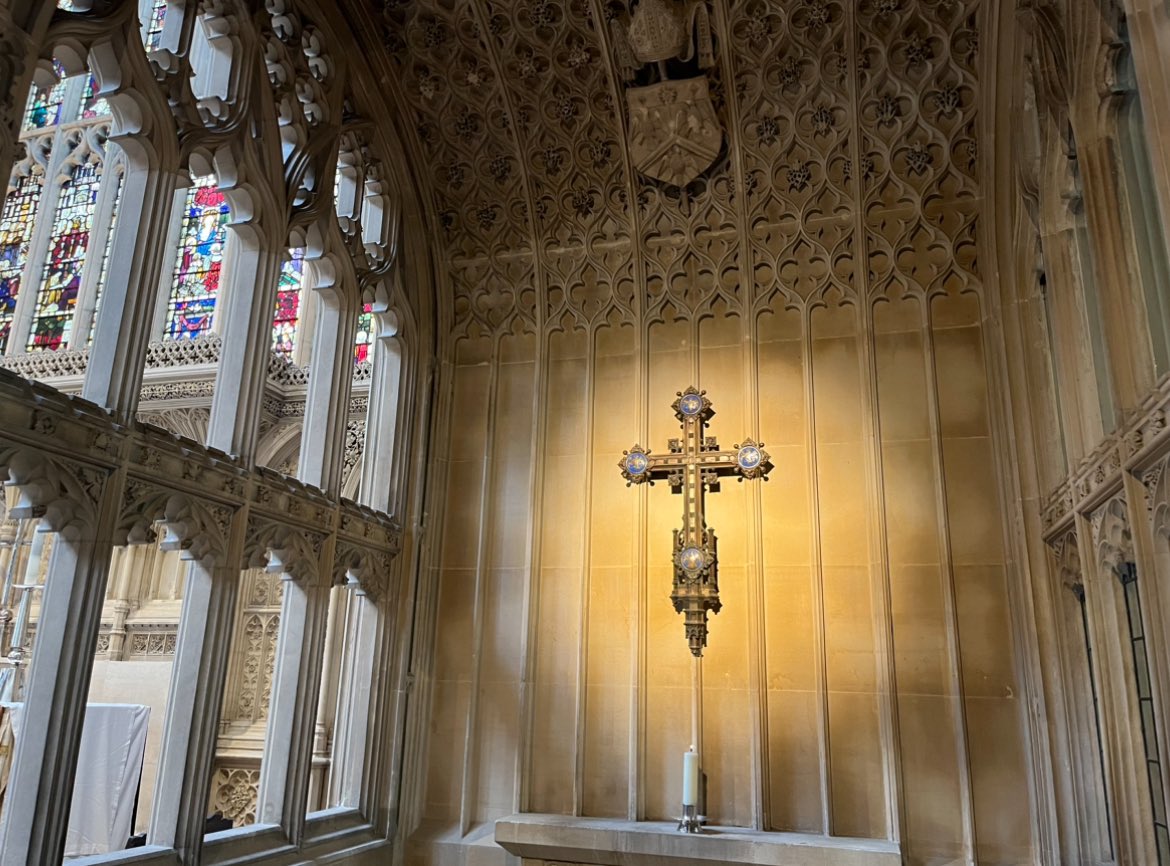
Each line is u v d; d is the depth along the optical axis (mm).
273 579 11133
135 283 5023
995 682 6492
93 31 4816
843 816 6457
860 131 7438
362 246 7516
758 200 7840
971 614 6664
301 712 6180
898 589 6840
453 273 8625
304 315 12031
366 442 7887
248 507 5723
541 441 7930
